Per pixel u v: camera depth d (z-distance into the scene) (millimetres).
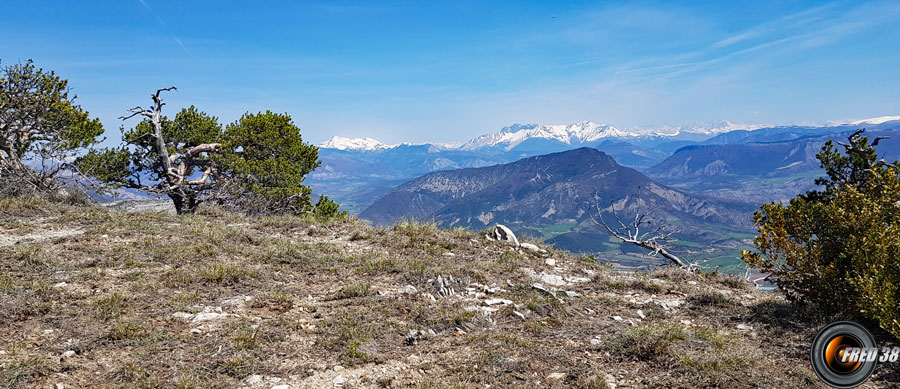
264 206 23297
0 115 19750
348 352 5777
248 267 9406
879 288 6297
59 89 22359
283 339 6102
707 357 5809
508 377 5371
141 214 15047
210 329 6242
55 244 10336
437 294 8680
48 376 4652
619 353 6172
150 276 8359
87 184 21438
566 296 9305
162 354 5371
